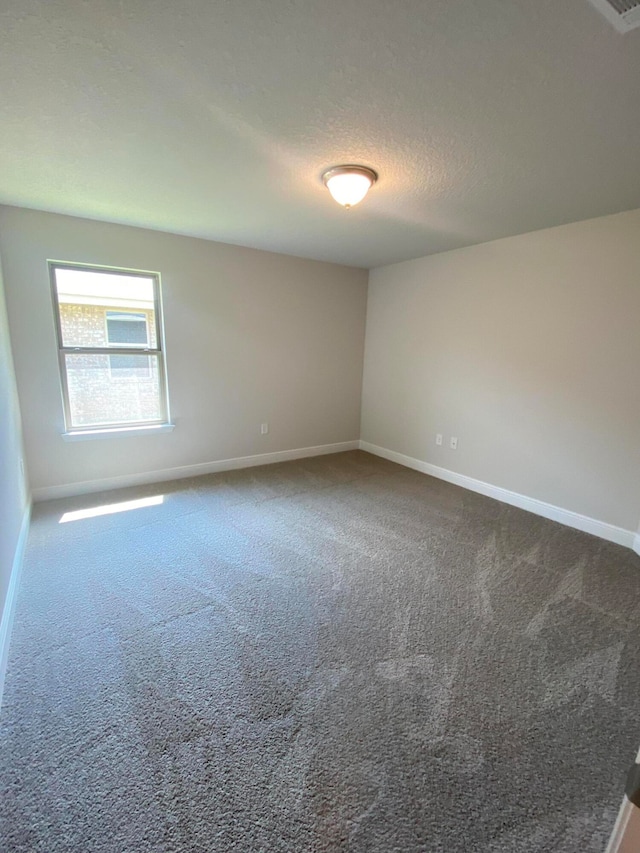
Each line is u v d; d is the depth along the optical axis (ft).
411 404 14.88
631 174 6.98
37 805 3.83
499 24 3.84
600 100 4.97
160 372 12.55
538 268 10.52
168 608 6.82
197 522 10.12
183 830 3.67
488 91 4.86
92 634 6.15
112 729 4.63
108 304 11.38
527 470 11.28
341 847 3.57
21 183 8.00
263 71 4.59
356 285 16.07
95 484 11.88
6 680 5.25
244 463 14.73
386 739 4.60
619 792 4.11
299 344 15.08
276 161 6.81
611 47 4.07
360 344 16.74
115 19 3.84
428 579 7.88
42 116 5.55
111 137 6.10
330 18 3.81
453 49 4.18
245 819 3.77
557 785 4.16
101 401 11.73
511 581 7.86
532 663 5.81
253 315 13.80
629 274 8.86
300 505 11.38
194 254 12.25
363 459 16.11
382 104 5.18
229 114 5.46
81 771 4.15
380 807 3.90
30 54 4.31
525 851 3.59
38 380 10.53
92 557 8.37
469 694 5.26
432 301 13.62
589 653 6.03
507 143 6.06
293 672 5.54
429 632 6.40
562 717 4.96
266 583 7.63
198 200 8.80
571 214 9.05
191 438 13.37
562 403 10.34
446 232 10.71
